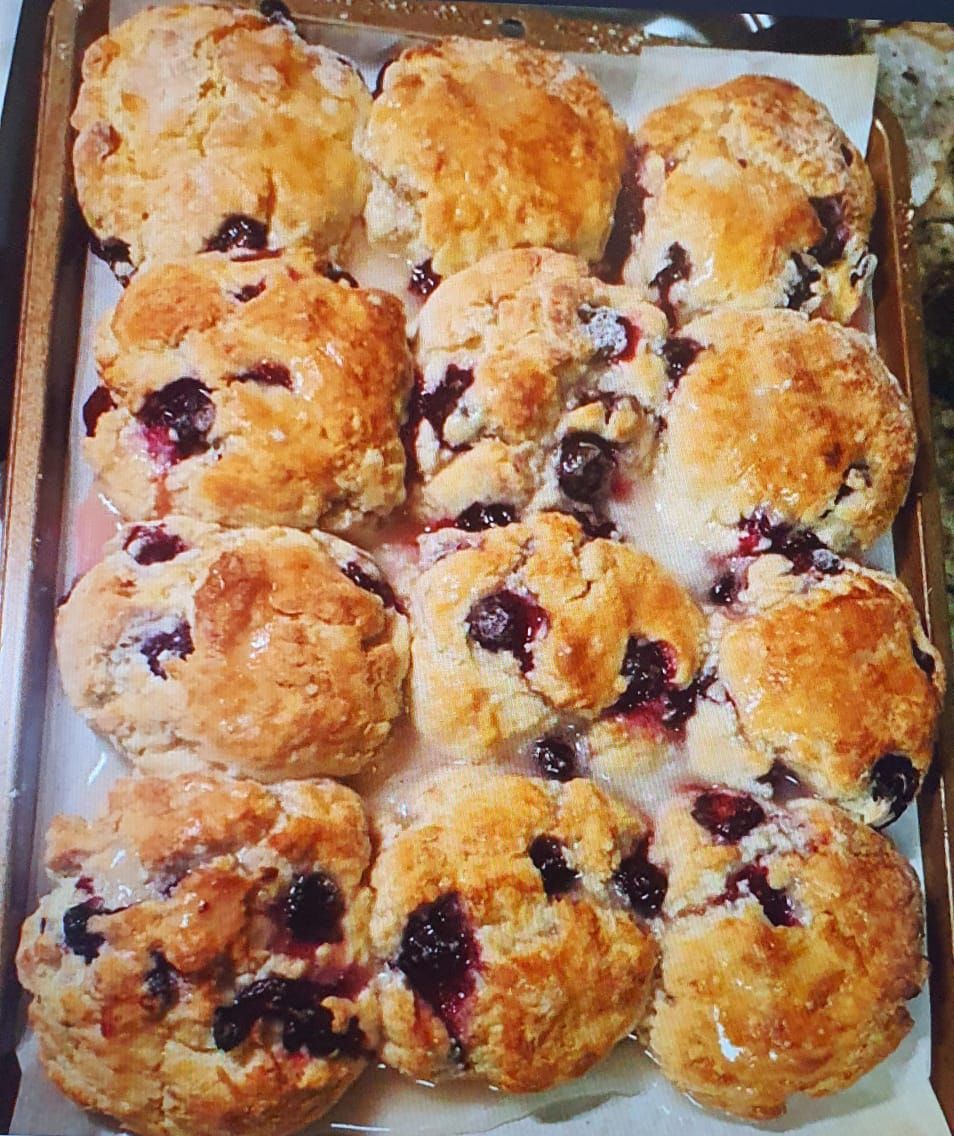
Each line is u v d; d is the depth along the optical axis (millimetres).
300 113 292
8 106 302
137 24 298
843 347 302
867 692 271
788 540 290
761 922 249
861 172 332
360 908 233
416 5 328
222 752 239
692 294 309
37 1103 222
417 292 301
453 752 259
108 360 262
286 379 262
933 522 312
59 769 247
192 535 254
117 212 281
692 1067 245
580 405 285
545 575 261
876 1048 251
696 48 344
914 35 398
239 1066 219
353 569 260
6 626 250
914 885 266
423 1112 240
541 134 304
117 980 215
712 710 271
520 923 234
